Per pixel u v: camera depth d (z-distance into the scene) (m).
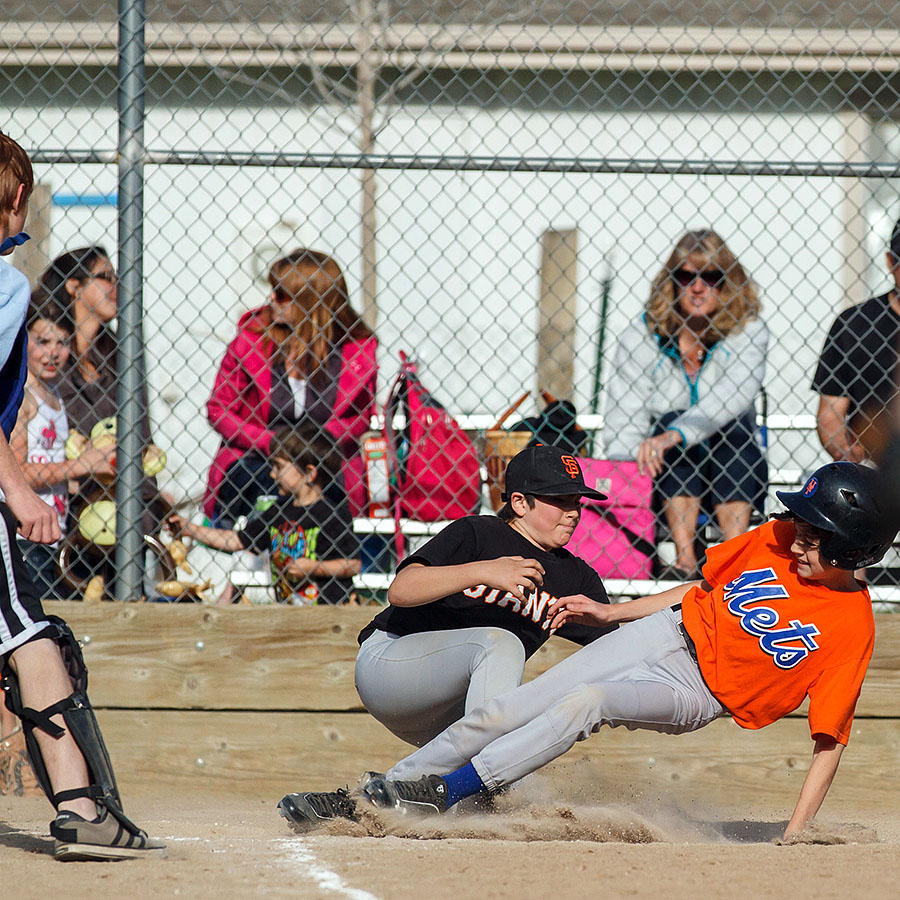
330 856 10.53
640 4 26.41
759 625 12.67
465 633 13.52
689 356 19.11
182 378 27.08
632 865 10.09
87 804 10.05
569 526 14.09
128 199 17.20
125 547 17.28
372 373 19.27
